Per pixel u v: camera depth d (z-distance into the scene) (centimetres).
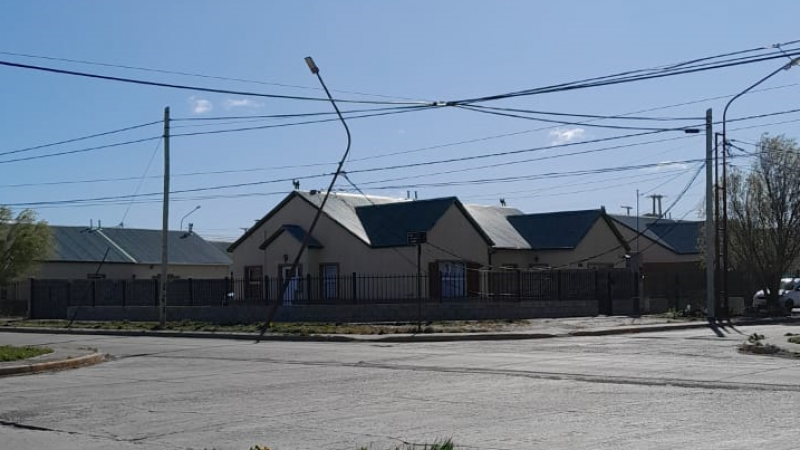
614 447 899
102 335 3372
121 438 1032
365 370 1747
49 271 5797
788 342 2225
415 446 926
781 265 4209
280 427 1073
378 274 4062
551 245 4722
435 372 1673
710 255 3534
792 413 1098
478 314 3494
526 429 1017
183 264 6475
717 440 927
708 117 3488
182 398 1374
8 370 1827
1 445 1003
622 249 4966
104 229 6419
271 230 4469
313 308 3512
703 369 1653
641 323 3303
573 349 2217
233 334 3036
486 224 4741
